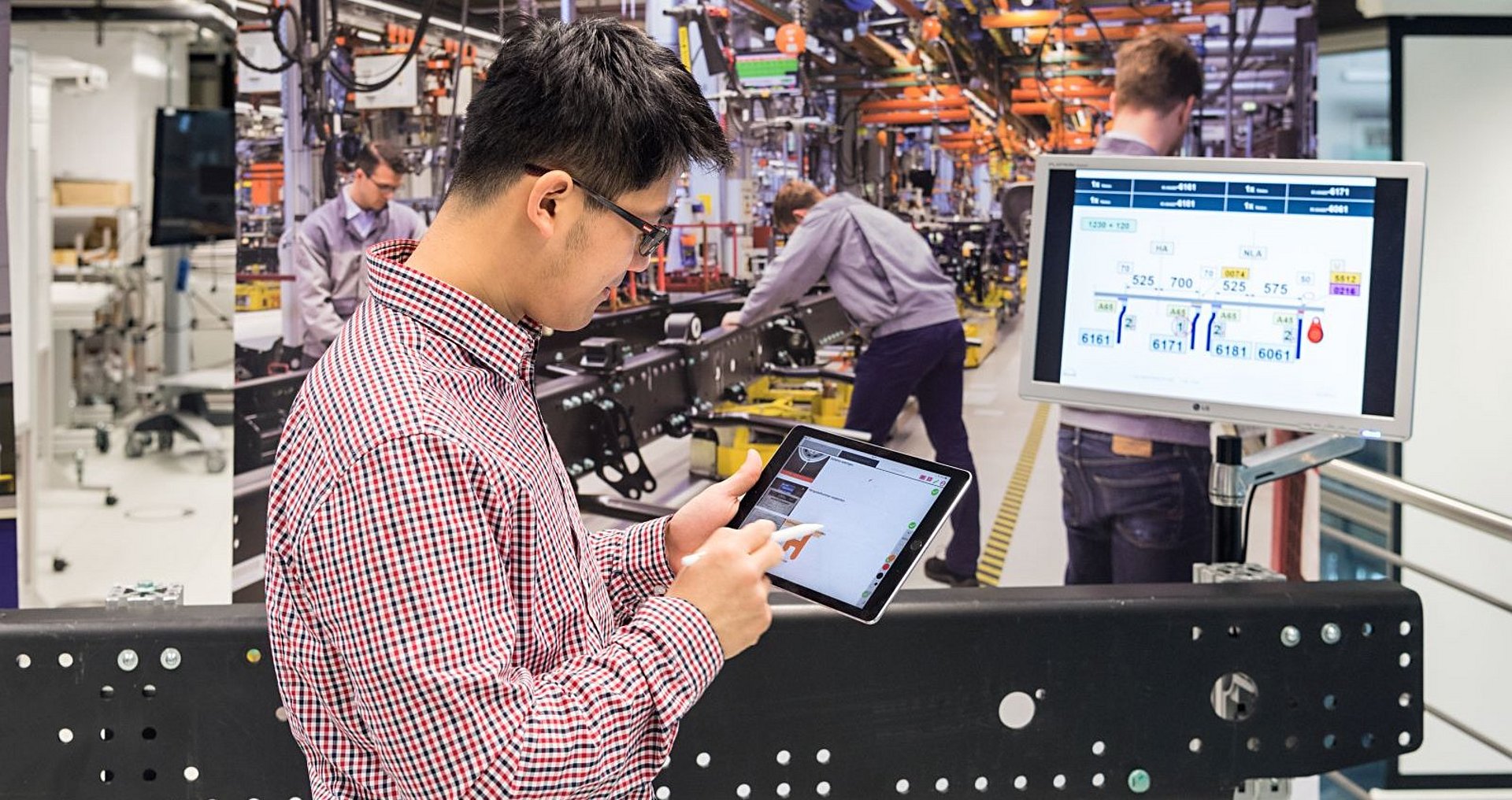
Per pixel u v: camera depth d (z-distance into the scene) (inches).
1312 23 101.4
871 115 105.6
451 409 37.1
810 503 49.7
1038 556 107.1
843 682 57.9
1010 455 107.0
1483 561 145.3
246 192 100.3
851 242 106.6
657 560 50.8
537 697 36.3
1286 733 60.3
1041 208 69.7
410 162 102.5
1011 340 106.5
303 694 38.6
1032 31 104.0
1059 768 59.6
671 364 107.7
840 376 107.7
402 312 38.9
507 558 37.5
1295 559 104.3
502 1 102.0
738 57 104.8
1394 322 63.2
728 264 106.7
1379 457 147.0
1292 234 65.0
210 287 283.4
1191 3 102.5
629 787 39.0
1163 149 104.3
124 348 259.6
